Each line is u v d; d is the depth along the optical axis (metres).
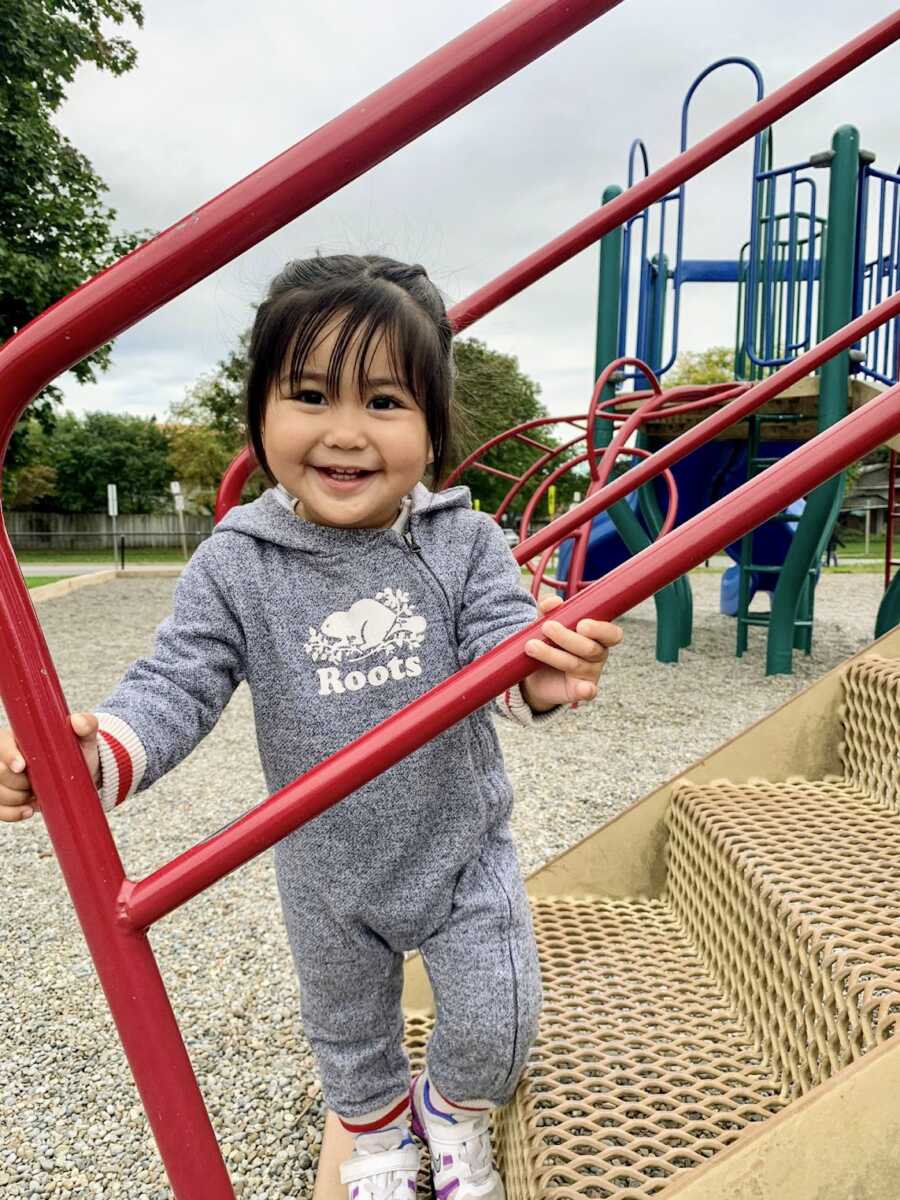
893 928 1.12
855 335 1.76
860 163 4.12
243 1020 1.67
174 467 31.59
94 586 11.26
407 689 1.01
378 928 1.02
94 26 9.17
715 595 9.39
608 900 1.72
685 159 1.69
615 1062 1.23
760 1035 1.26
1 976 1.87
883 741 1.60
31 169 8.88
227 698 1.00
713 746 3.42
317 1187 1.14
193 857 0.73
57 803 0.73
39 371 0.71
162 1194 1.27
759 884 1.27
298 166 0.68
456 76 0.66
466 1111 1.05
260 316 0.95
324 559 1.01
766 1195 0.79
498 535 1.11
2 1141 1.38
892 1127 0.78
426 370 0.94
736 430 4.93
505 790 1.07
